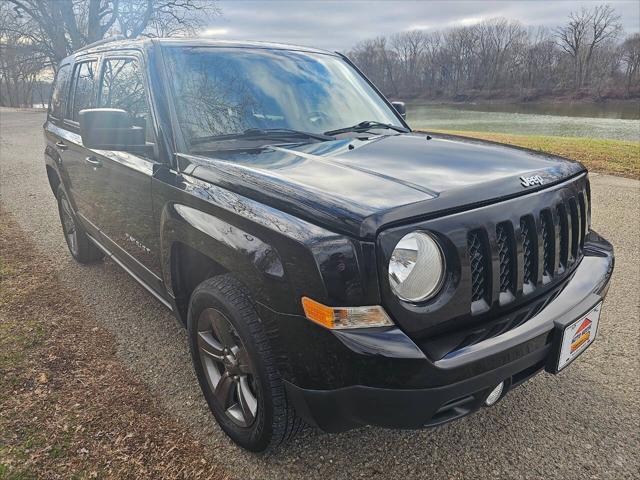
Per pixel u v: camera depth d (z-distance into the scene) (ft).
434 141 9.65
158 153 9.06
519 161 8.22
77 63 14.19
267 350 6.88
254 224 6.74
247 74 10.32
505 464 7.74
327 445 8.12
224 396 8.07
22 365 10.13
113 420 8.59
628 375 9.97
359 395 5.97
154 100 9.24
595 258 8.63
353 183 6.74
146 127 9.52
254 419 7.53
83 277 14.89
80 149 12.76
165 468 7.57
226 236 7.13
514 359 6.43
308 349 6.21
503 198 6.81
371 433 8.41
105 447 7.95
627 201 23.89
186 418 8.73
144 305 13.02
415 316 6.01
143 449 7.94
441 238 6.14
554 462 7.77
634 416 8.79
